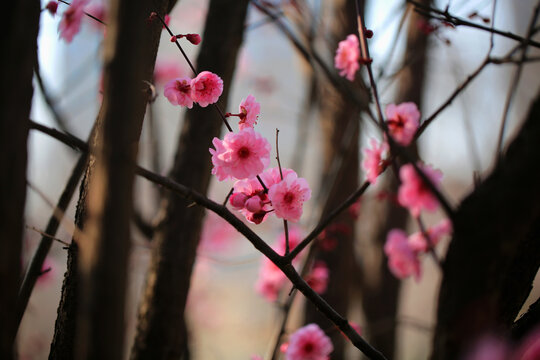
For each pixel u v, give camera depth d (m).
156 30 0.90
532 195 0.85
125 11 0.83
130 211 0.83
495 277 0.86
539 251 0.86
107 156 0.82
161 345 1.00
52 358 0.91
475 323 0.86
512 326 0.89
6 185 0.82
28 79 0.83
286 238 0.90
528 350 0.87
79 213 0.91
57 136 0.87
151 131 1.12
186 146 1.03
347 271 1.20
